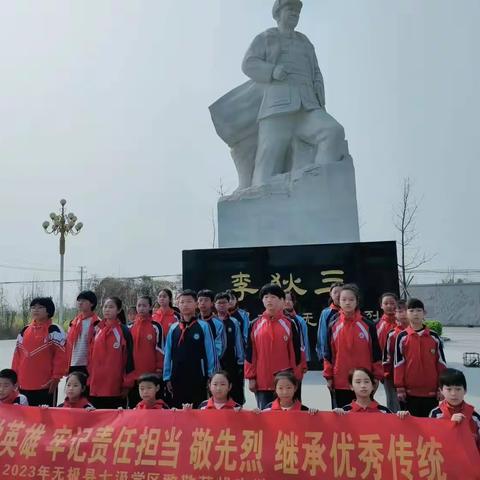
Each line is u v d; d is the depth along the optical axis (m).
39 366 6.09
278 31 13.71
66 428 4.48
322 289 11.02
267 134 13.30
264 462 4.07
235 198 12.91
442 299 41.19
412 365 5.68
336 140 12.83
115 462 4.23
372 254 10.93
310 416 4.20
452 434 3.94
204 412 4.37
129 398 6.58
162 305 8.11
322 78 14.11
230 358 7.18
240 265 11.48
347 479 3.92
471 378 10.11
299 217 12.47
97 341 6.10
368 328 5.73
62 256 24.06
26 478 4.29
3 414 4.63
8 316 29.73
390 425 4.05
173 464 4.16
